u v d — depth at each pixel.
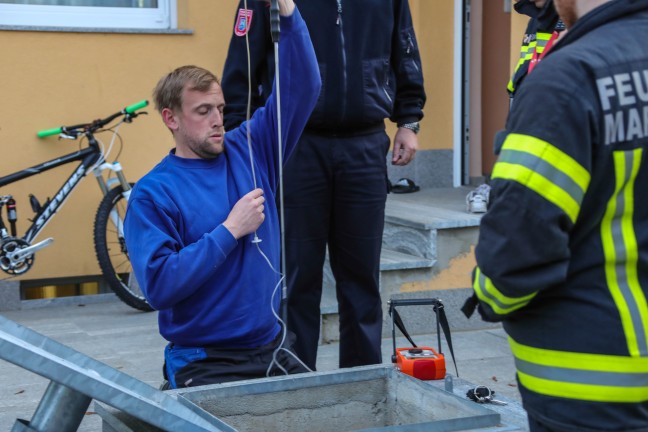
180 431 2.61
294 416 3.31
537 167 2.23
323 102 4.54
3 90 6.99
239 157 3.74
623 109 2.26
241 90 4.61
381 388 3.43
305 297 4.77
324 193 4.67
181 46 7.45
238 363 3.60
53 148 7.14
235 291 3.59
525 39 4.82
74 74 7.16
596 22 2.35
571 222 2.25
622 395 2.27
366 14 4.57
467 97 8.82
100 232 6.77
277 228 3.80
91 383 2.50
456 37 8.65
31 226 6.82
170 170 3.64
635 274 2.32
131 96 7.33
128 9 7.39
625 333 2.27
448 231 6.55
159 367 5.55
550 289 2.35
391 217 6.86
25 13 7.12
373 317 4.84
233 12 7.58
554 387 2.32
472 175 8.94
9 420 4.72
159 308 3.49
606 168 2.27
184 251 3.44
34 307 7.08
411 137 4.99
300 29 3.72
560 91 2.24
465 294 6.61
